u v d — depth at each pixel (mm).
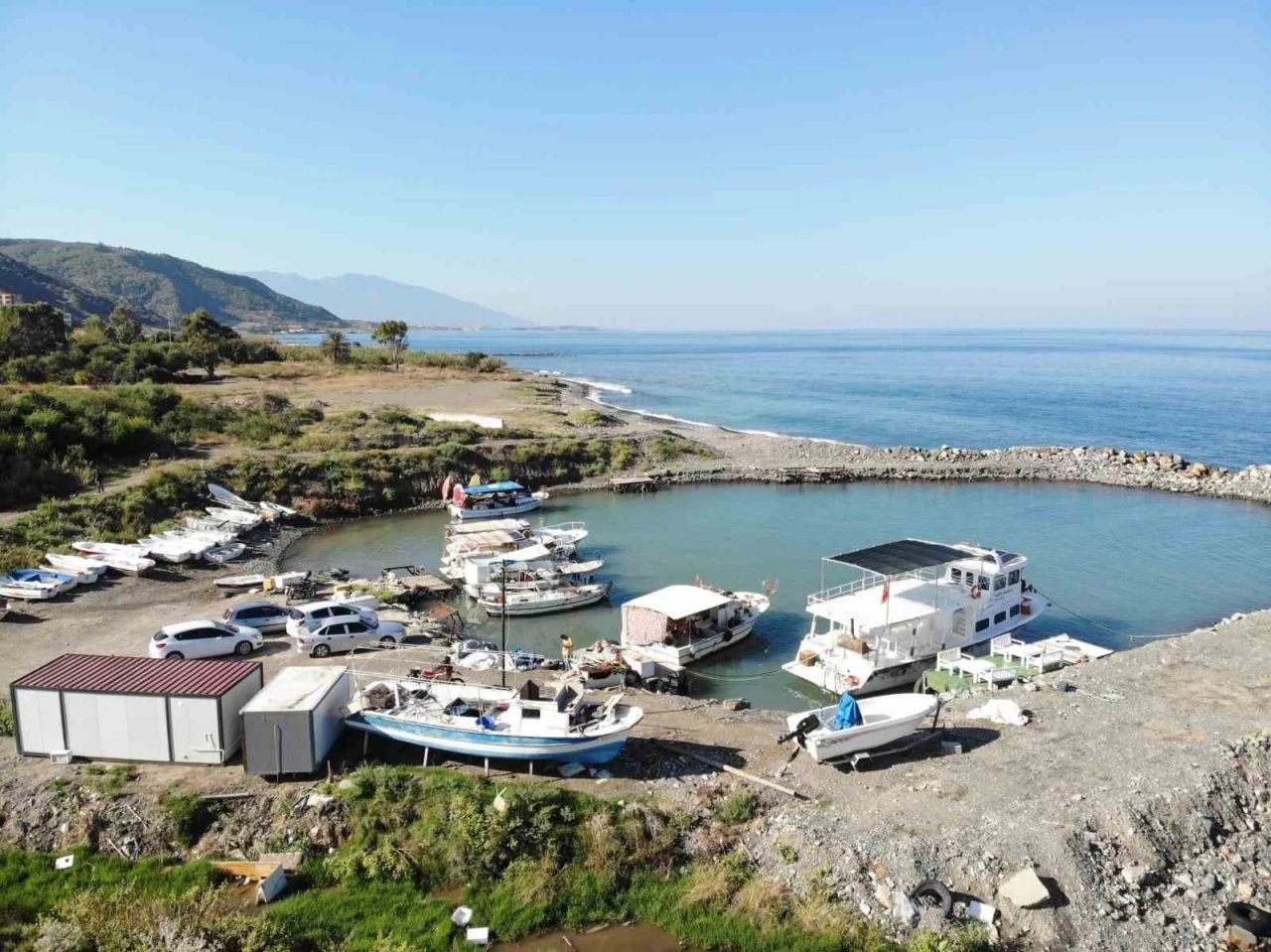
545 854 21219
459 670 33531
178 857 21250
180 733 24125
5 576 43094
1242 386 184375
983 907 19453
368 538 61469
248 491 66438
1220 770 24547
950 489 78000
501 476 76812
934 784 24672
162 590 44875
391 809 22156
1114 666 34594
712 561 55625
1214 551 57094
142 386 89812
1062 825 21844
